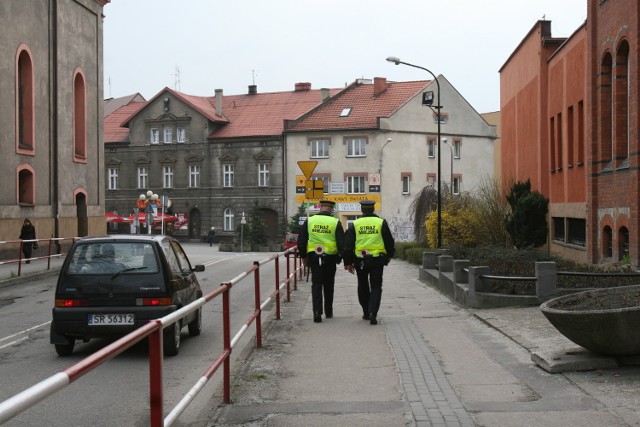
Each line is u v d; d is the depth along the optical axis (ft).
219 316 48.55
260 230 201.26
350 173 214.28
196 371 30.40
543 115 95.71
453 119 223.71
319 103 236.63
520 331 36.55
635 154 58.34
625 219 62.03
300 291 63.36
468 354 31.76
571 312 26.21
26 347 38.34
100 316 33.96
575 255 80.07
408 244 130.21
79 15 129.70
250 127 232.32
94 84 136.77
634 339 26.04
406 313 46.98
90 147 134.92
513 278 45.73
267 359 31.63
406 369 28.86
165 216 221.25
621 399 23.07
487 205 99.19
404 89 224.12
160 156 240.73
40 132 116.47
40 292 69.41
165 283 34.35
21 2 110.11
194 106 234.17
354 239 42.04
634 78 59.16
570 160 83.10
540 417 21.48
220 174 231.91
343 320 43.68
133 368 19.71
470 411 22.41
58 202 120.67
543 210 84.38
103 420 18.16
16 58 108.27
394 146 213.46
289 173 221.46
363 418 21.93
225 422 21.94
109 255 34.76
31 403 9.31
